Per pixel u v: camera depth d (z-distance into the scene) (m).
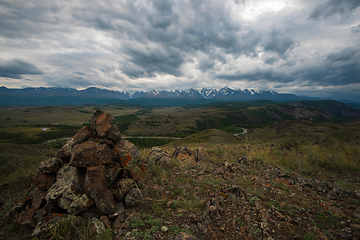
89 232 3.95
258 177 6.72
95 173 4.65
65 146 5.51
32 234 4.02
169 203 5.04
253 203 4.83
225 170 7.93
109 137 6.12
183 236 3.55
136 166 5.88
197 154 10.63
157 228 3.97
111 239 3.67
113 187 5.09
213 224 4.11
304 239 3.49
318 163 8.24
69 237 3.89
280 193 5.41
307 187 5.74
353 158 8.59
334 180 6.40
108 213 4.51
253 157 10.05
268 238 3.56
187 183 6.60
